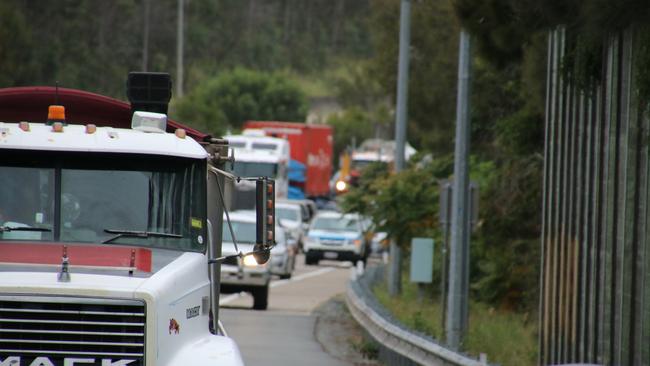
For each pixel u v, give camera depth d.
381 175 99.38
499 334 69.38
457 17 54.59
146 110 35.03
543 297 58.69
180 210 29.66
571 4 45.47
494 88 102.69
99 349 26.73
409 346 53.47
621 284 44.69
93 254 28.28
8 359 26.47
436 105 120.31
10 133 29.38
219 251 33.03
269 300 97.69
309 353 63.72
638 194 42.81
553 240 57.09
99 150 29.19
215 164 34.34
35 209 29.02
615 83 46.19
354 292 83.12
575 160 52.94
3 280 26.52
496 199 83.38
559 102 56.38
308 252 147.25
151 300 26.88
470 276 89.12
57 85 34.47
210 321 32.06
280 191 170.50
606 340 46.72
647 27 40.69
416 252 75.12
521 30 52.91
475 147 106.94
